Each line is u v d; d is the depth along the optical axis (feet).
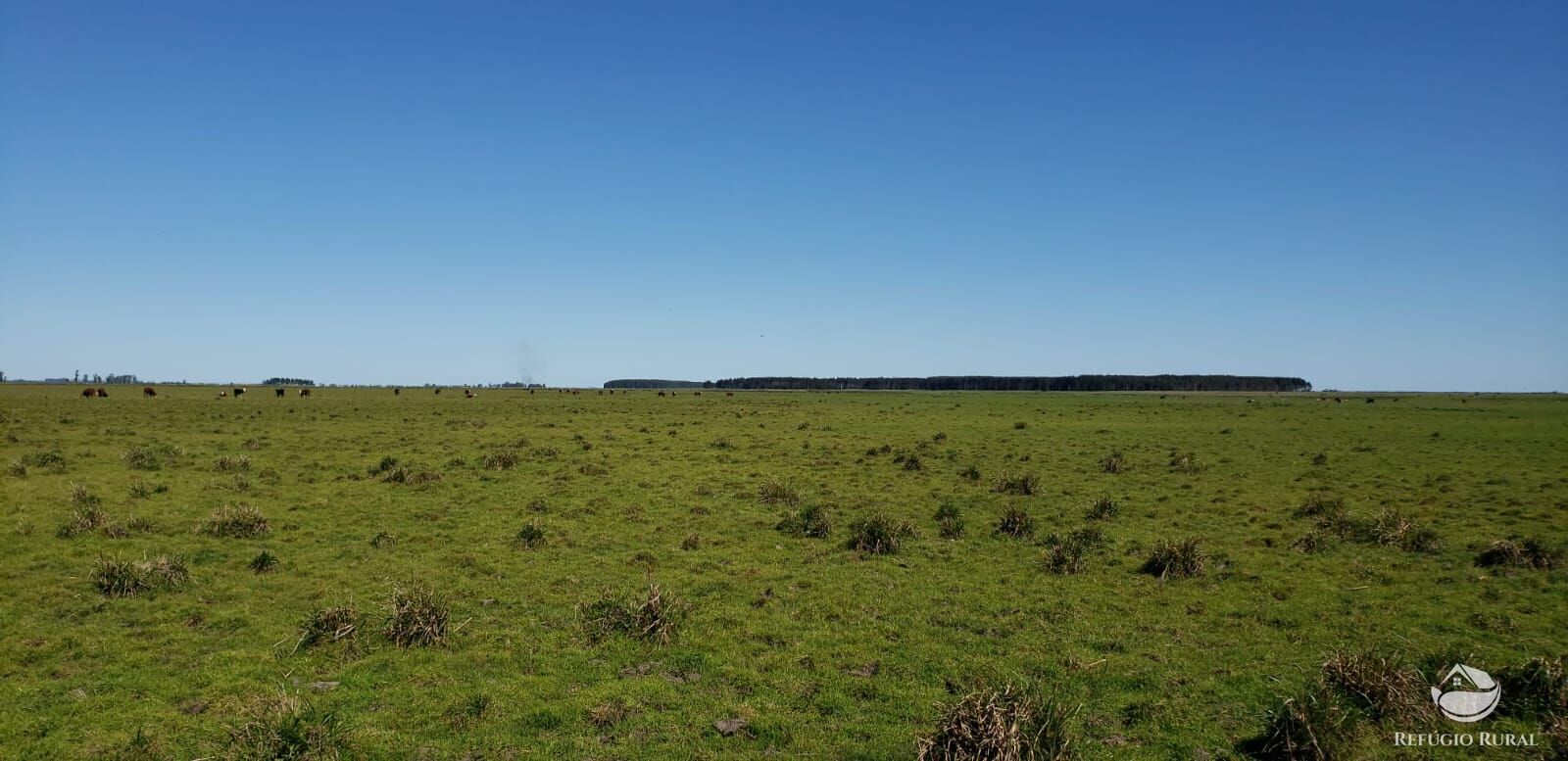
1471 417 202.59
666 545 58.54
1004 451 118.93
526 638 38.91
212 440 122.93
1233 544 59.82
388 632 38.34
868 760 27.50
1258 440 137.90
